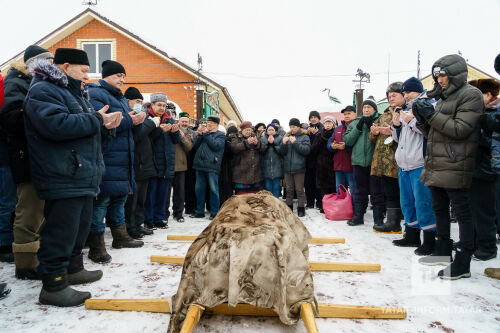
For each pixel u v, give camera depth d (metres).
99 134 2.54
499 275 2.77
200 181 5.95
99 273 2.83
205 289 1.83
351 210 5.63
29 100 2.25
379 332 1.95
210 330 1.94
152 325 2.05
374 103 5.08
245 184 6.32
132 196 4.23
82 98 2.60
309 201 7.23
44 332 1.96
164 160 4.96
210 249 1.89
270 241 1.89
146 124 4.21
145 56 14.47
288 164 6.25
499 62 2.80
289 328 1.97
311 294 1.89
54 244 2.31
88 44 14.78
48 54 2.85
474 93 2.73
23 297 2.47
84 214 2.58
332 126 6.29
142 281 2.78
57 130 2.19
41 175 2.27
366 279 2.81
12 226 3.29
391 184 4.60
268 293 1.82
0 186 3.14
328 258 3.42
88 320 2.11
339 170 5.86
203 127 5.89
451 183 2.76
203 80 14.31
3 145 3.03
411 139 3.61
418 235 3.86
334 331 1.96
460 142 2.75
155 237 4.41
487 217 3.32
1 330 1.98
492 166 2.93
